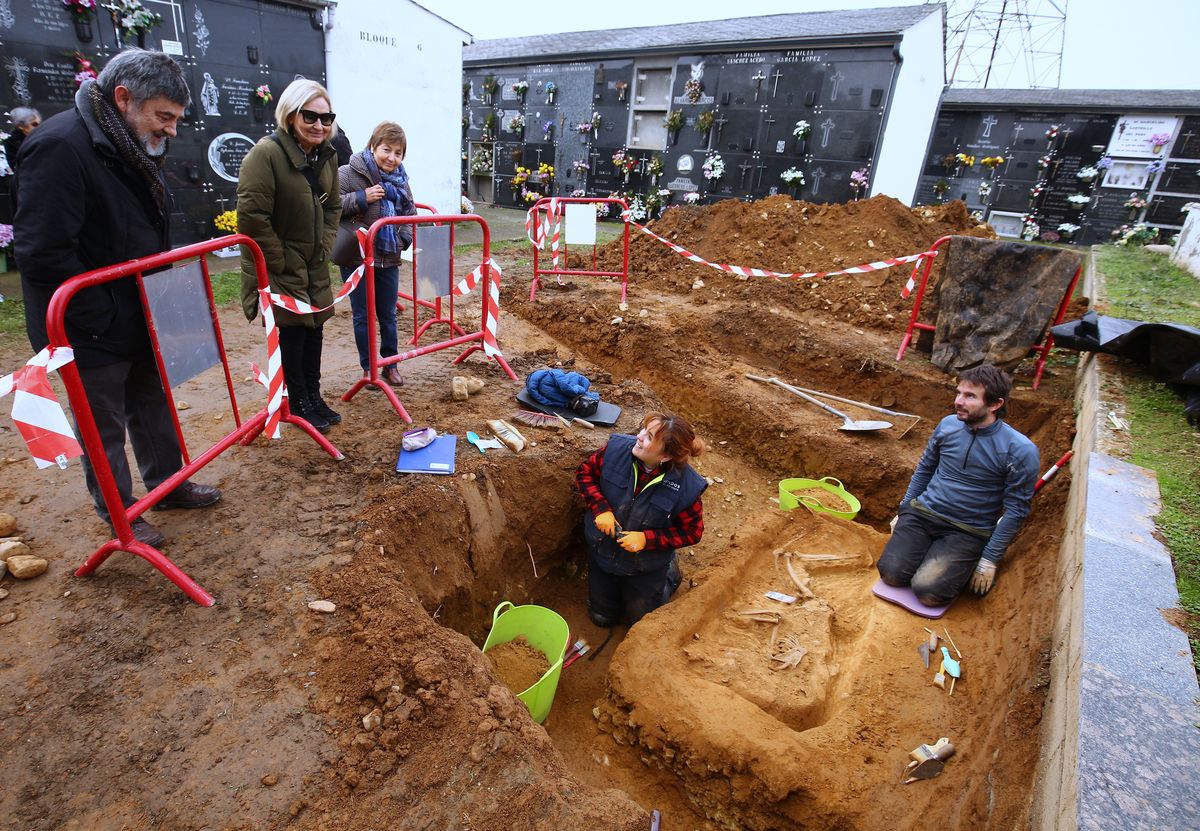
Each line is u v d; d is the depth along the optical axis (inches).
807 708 126.0
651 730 117.0
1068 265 224.8
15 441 146.9
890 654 138.9
